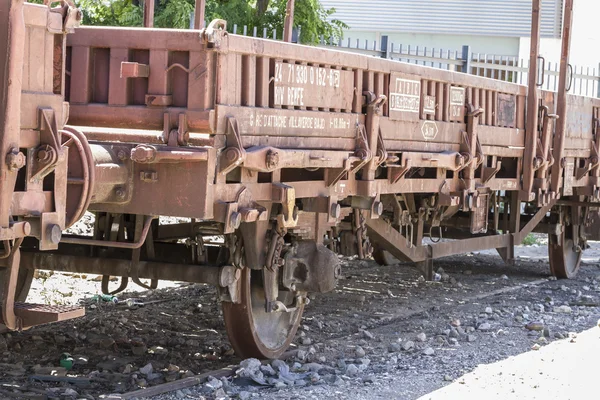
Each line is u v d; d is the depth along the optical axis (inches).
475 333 374.3
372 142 319.3
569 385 286.5
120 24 768.9
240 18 761.0
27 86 195.5
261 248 285.7
